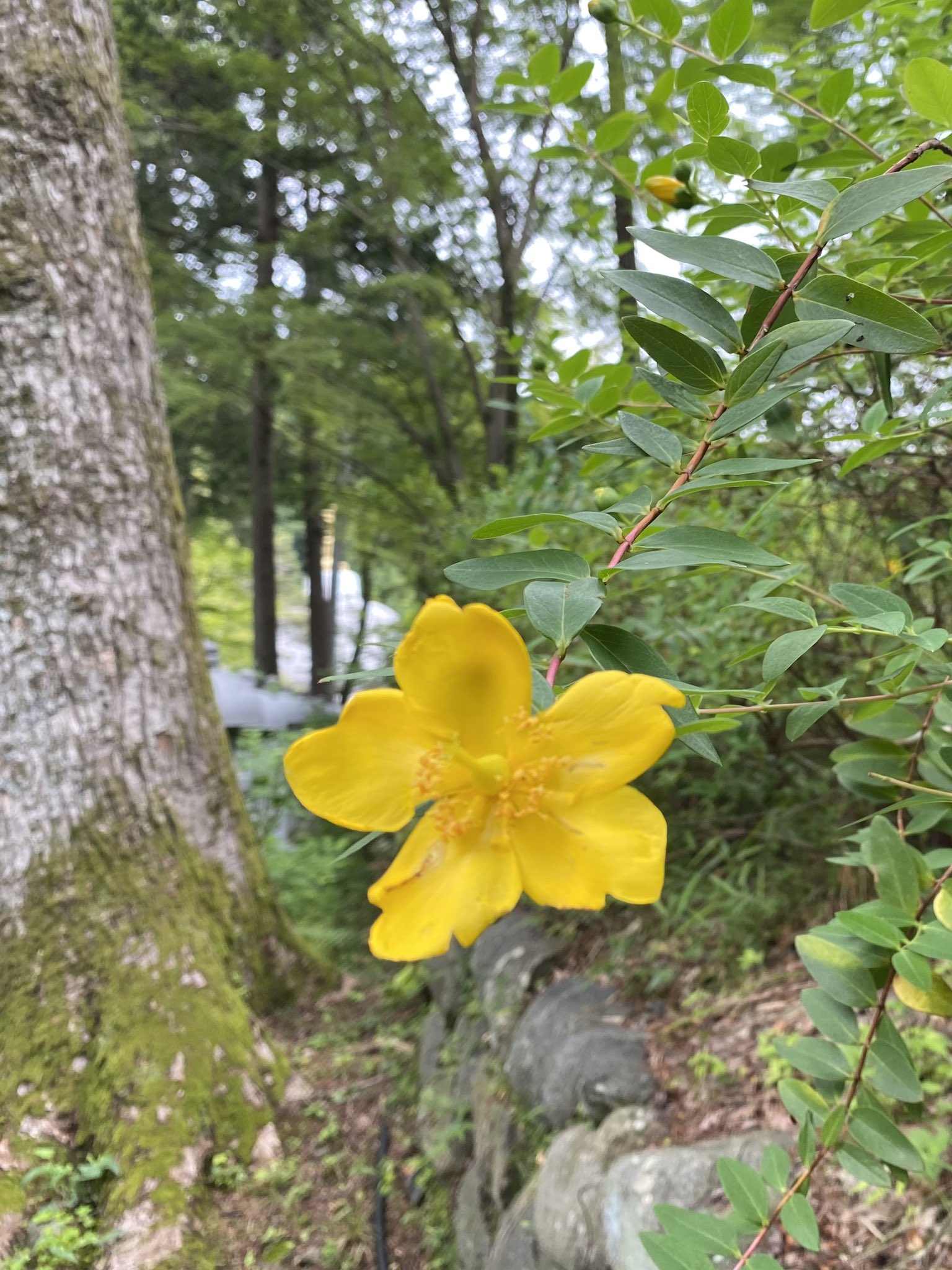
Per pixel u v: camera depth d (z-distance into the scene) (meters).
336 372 10.10
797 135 2.33
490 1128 3.52
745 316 1.15
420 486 9.17
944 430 2.09
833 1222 2.15
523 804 0.99
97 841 4.03
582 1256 2.48
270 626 13.14
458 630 0.99
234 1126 3.84
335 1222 3.61
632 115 2.00
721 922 3.56
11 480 3.92
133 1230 3.38
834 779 3.47
